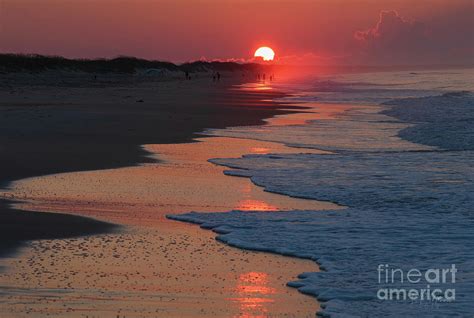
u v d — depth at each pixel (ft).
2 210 96.58
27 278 66.49
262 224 92.63
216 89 531.09
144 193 111.65
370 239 84.84
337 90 548.72
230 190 116.98
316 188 119.44
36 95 347.56
